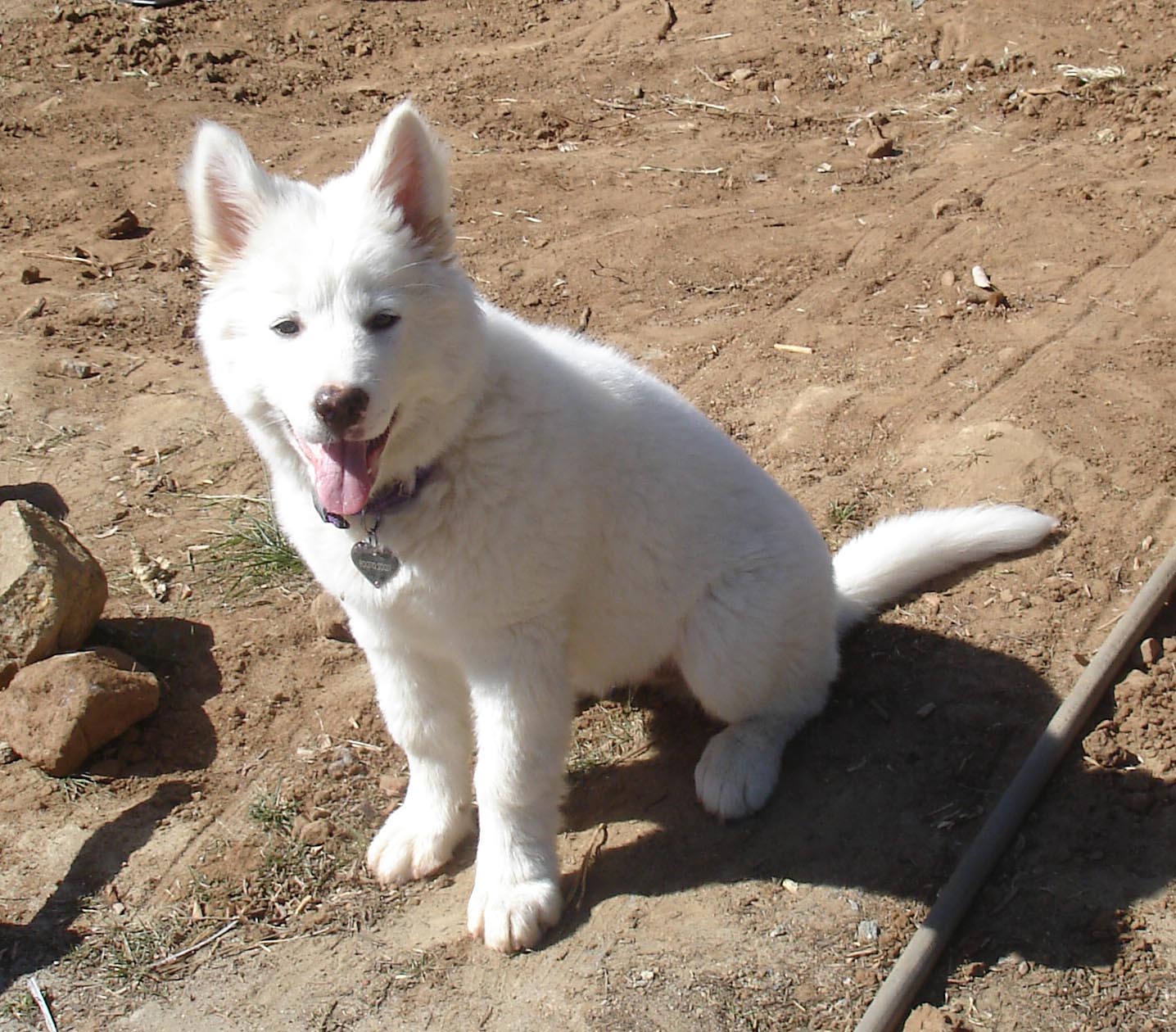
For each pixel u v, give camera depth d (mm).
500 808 1337
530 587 1289
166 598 1749
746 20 3561
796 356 2102
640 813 1463
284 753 1544
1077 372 1981
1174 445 1825
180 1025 1278
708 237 2482
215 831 1458
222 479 1948
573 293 2316
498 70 3420
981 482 1814
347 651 1668
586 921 1344
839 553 1668
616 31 3600
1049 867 1346
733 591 1431
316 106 3260
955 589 1686
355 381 1182
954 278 2254
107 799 1498
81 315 2318
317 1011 1281
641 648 1460
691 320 2217
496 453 1266
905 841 1387
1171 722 1458
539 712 1326
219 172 1266
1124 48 3107
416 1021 1268
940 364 2045
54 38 3625
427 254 1271
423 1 3945
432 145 1269
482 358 1272
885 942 1293
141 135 3096
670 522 1400
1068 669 1550
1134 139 2713
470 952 1323
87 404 2096
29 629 1586
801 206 2598
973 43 3246
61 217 2709
